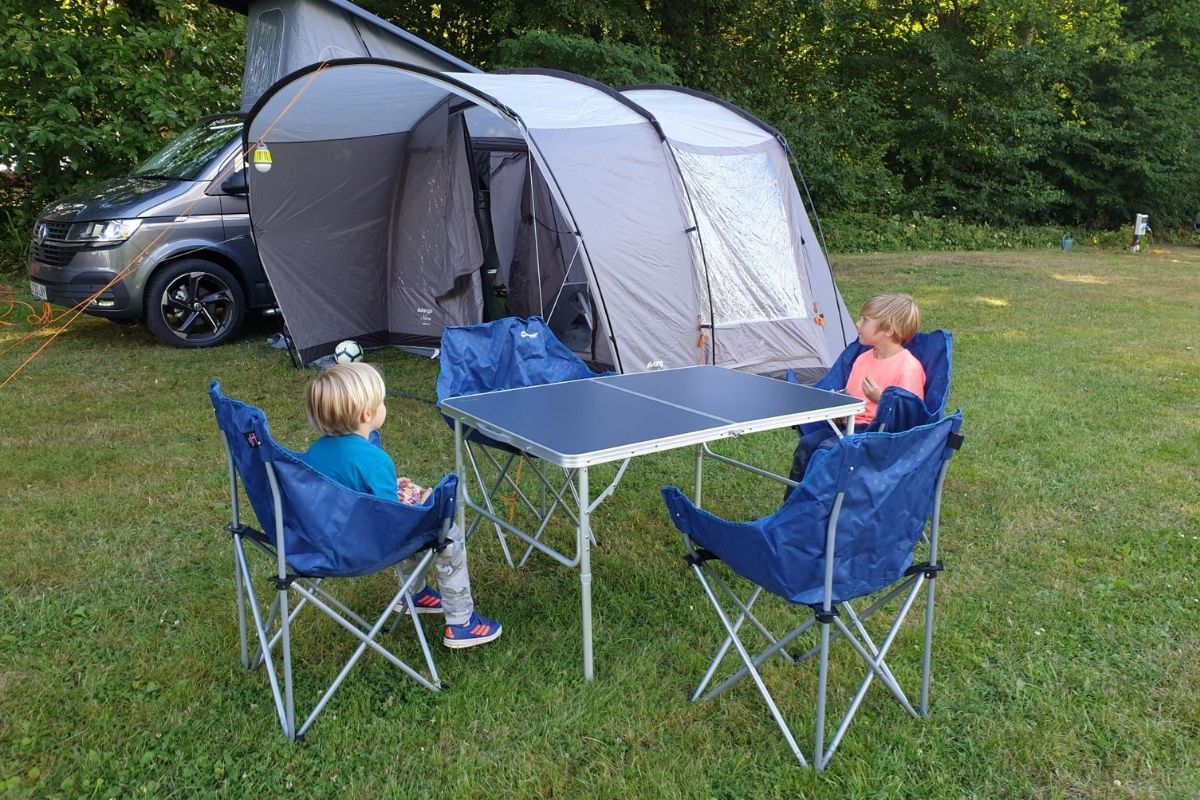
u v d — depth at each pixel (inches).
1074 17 778.2
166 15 458.6
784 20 721.6
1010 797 93.5
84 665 115.6
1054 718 105.2
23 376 257.8
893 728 103.7
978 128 762.8
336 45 337.4
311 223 270.4
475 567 144.8
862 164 727.1
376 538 99.0
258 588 136.0
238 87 475.8
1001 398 240.8
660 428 113.0
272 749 99.7
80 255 281.3
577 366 160.7
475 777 96.0
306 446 202.5
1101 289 454.3
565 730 103.7
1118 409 231.6
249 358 284.7
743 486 180.9
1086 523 161.0
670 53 636.1
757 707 108.3
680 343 225.8
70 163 406.0
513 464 190.1
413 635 124.0
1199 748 100.0
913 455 91.0
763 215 244.4
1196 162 767.7
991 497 173.3
